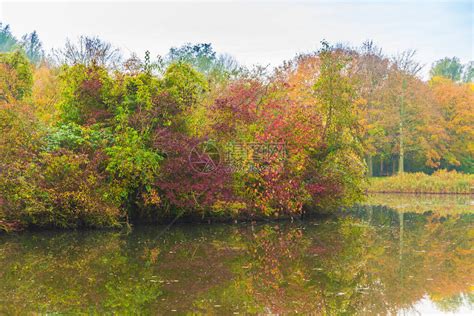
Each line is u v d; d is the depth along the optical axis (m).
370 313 9.24
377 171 60.16
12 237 16.58
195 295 10.24
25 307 9.33
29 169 16.31
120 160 17.20
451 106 54.50
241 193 19.75
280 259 13.76
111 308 9.31
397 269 12.69
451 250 15.25
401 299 10.11
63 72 21.50
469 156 57.12
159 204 18.80
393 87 47.69
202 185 18.12
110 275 11.78
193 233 17.94
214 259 13.67
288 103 21.28
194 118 19.61
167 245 15.65
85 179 17.05
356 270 12.53
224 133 19.22
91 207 17.16
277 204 20.70
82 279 11.40
